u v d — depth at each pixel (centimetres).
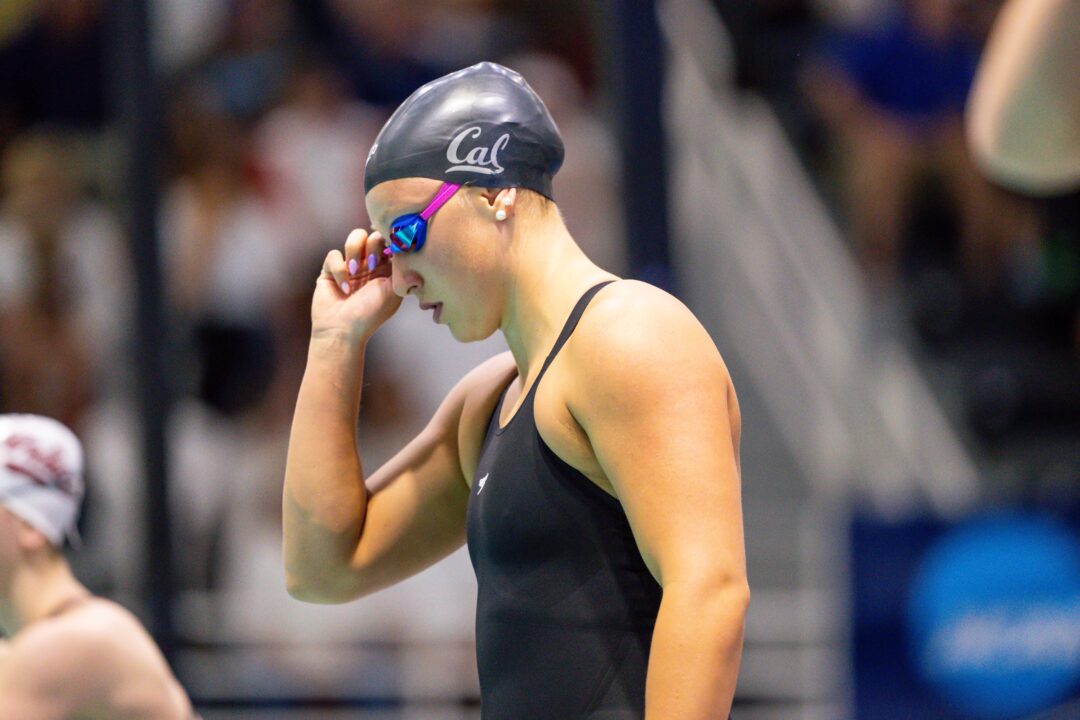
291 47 2792
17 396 2584
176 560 1647
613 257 2597
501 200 716
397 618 2252
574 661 688
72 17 2844
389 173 722
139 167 1630
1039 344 2923
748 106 2906
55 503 1178
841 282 2733
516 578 706
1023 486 2609
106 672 1154
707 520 643
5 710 1141
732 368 2691
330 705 2175
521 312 727
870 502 2255
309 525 822
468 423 805
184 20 2778
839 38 2908
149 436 1630
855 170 2856
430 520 838
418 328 2472
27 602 1170
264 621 2284
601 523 691
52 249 2659
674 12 2817
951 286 2891
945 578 1961
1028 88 694
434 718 2175
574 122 2759
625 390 659
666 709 621
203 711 2116
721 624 627
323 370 830
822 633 2041
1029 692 1955
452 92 725
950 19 2833
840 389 2628
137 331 1627
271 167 2664
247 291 2573
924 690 1945
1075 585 1981
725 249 2720
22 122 2845
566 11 3022
